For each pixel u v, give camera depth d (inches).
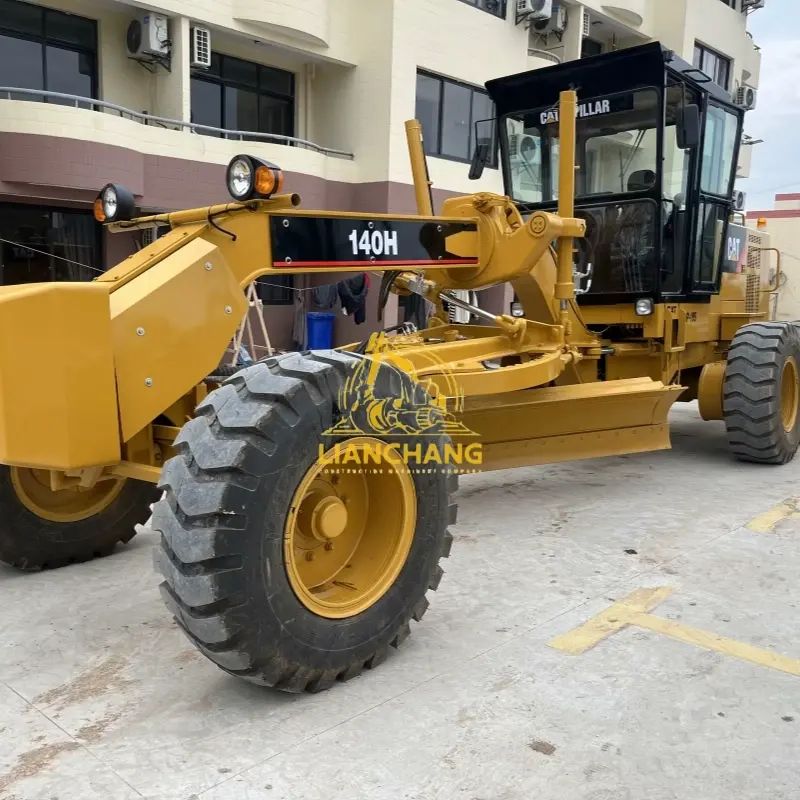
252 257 122.5
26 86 398.3
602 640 118.0
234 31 436.5
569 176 172.7
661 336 213.3
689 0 721.0
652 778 85.3
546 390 180.1
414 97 493.0
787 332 228.7
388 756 88.3
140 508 157.9
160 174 395.9
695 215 220.4
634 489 208.7
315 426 95.3
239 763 86.9
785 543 163.6
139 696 101.7
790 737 93.4
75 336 101.3
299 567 104.5
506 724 95.0
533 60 588.1
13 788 82.6
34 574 146.5
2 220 384.8
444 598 133.8
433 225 155.7
